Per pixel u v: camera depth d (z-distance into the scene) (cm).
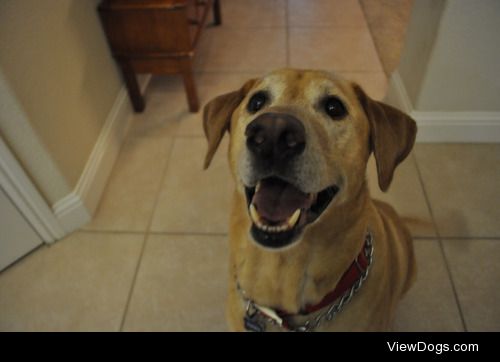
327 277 98
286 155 74
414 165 200
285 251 92
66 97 165
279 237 84
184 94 250
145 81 256
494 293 155
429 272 161
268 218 85
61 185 165
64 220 173
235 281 110
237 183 96
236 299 113
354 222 94
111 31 202
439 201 186
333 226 92
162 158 212
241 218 97
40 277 165
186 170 205
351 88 96
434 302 154
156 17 195
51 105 154
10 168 143
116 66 219
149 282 163
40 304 158
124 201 192
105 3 194
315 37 289
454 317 149
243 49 282
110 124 206
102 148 196
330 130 86
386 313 116
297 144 74
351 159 88
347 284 100
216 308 155
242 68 266
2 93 129
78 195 174
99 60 197
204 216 184
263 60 272
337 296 101
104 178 197
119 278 165
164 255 171
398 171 198
